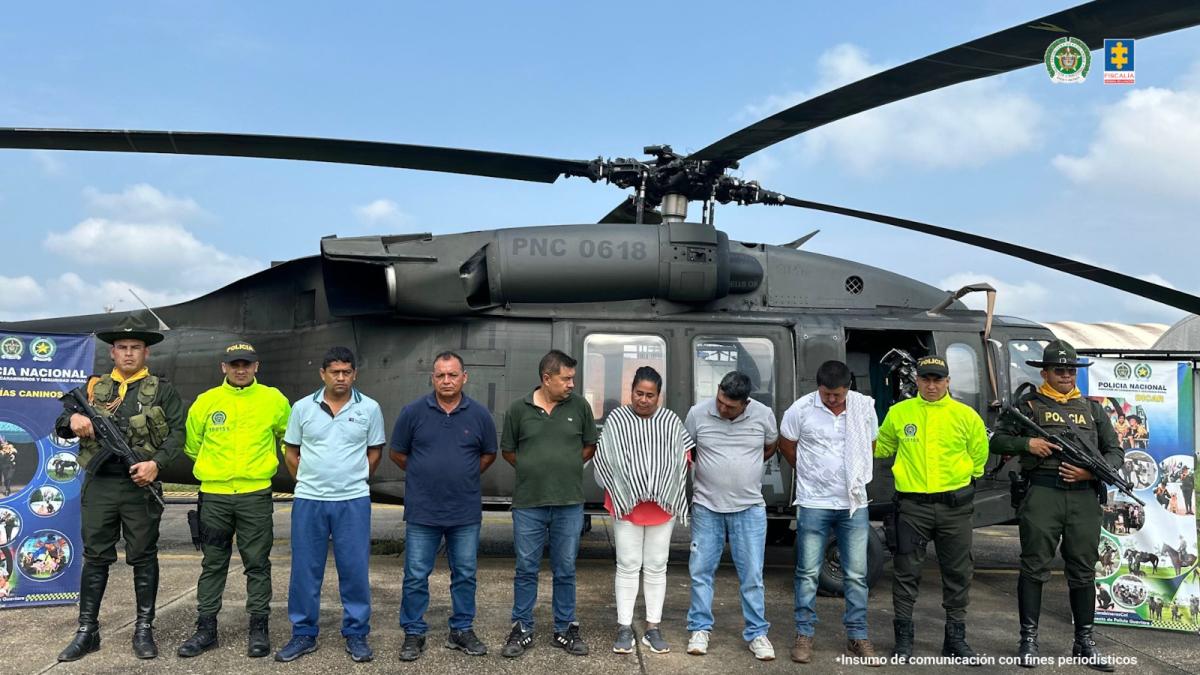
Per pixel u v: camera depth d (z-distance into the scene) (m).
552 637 5.13
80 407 4.63
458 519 4.69
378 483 6.98
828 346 7.03
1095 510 4.93
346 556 4.64
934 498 4.83
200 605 4.76
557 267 6.81
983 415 7.06
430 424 4.72
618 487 4.83
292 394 7.39
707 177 6.77
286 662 4.60
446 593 6.27
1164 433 5.84
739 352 7.05
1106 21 3.77
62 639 5.02
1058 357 4.98
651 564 4.95
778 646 5.14
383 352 7.08
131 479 4.70
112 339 4.82
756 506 4.92
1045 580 4.92
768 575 7.40
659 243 6.86
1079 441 4.89
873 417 4.99
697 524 4.97
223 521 4.71
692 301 7.05
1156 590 5.72
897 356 7.03
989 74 4.47
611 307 7.09
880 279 7.67
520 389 6.95
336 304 6.94
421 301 6.80
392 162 6.39
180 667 4.52
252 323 7.79
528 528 4.77
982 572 7.88
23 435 5.80
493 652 4.84
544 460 4.75
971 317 7.46
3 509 5.72
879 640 5.32
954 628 4.89
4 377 5.75
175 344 7.88
